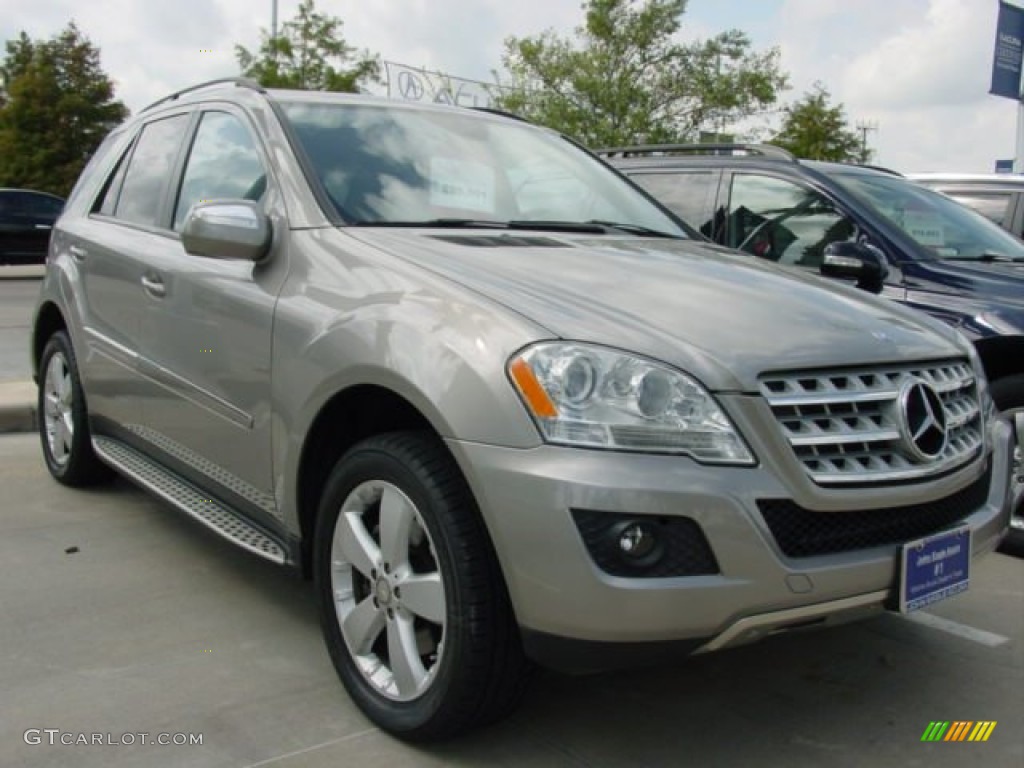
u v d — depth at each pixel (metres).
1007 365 4.60
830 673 3.36
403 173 3.65
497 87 23.16
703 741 2.89
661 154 6.69
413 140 3.87
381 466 2.76
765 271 3.42
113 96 36.62
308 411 3.00
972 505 2.96
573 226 3.75
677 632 2.37
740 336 2.63
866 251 4.66
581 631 2.37
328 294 3.05
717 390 2.46
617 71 23.17
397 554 2.75
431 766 2.70
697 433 2.42
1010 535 4.59
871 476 2.57
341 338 2.89
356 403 2.99
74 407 4.88
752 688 3.23
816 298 3.08
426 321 2.70
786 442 2.47
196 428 3.71
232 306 3.41
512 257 3.07
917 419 2.71
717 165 6.08
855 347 2.71
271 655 3.32
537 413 2.43
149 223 4.30
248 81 4.08
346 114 3.85
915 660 3.47
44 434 5.31
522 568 2.41
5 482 5.27
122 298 4.25
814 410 2.56
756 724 3.00
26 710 2.93
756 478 2.43
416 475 2.64
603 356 2.46
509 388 2.47
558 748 2.82
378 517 2.94
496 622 2.55
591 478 2.35
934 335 3.07
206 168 4.02
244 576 4.02
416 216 3.49
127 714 2.92
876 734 2.97
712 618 2.38
